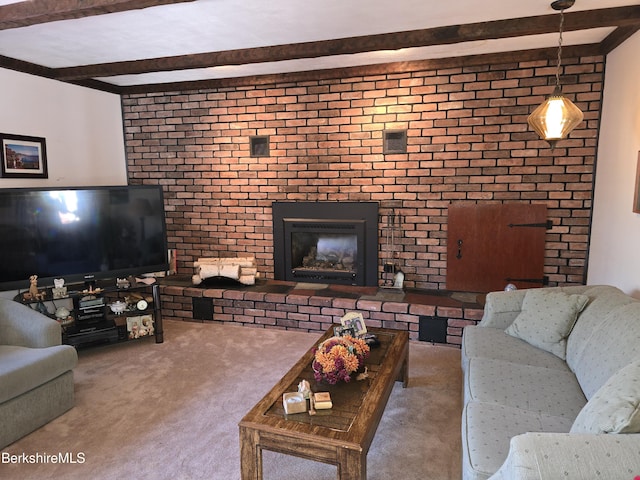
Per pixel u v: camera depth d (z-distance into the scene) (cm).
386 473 203
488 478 143
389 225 418
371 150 415
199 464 211
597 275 350
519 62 369
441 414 253
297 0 249
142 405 266
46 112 395
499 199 390
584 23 270
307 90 425
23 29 293
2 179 358
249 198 457
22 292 358
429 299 380
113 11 243
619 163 310
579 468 115
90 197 364
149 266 396
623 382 143
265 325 407
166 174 480
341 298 386
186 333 394
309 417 180
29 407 236
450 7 262
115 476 202
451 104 390
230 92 447
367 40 312
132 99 478
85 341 338
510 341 257
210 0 248
